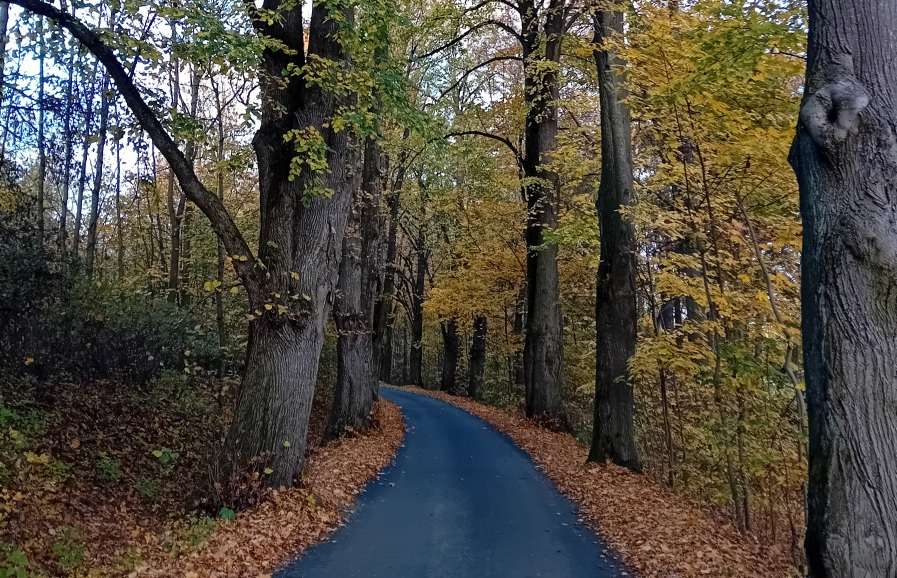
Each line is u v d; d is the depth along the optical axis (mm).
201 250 22312
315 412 19141
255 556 6012
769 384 10117
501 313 27844
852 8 3793
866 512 3242
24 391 9055
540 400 17406
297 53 8195
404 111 8734
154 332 12641
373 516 7965
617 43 10281
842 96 3654
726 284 11508
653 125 11438
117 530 6910
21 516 6172
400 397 26906
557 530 7559
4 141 9430
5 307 9000
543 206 17328
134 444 9805
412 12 16000
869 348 3367
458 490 9609
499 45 22984
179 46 6875
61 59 7715
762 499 11398
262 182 8414
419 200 24203
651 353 10234
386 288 25922
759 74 8227
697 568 6254
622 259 11461
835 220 3611
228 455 7684
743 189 10242
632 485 9867
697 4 8148
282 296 7945
